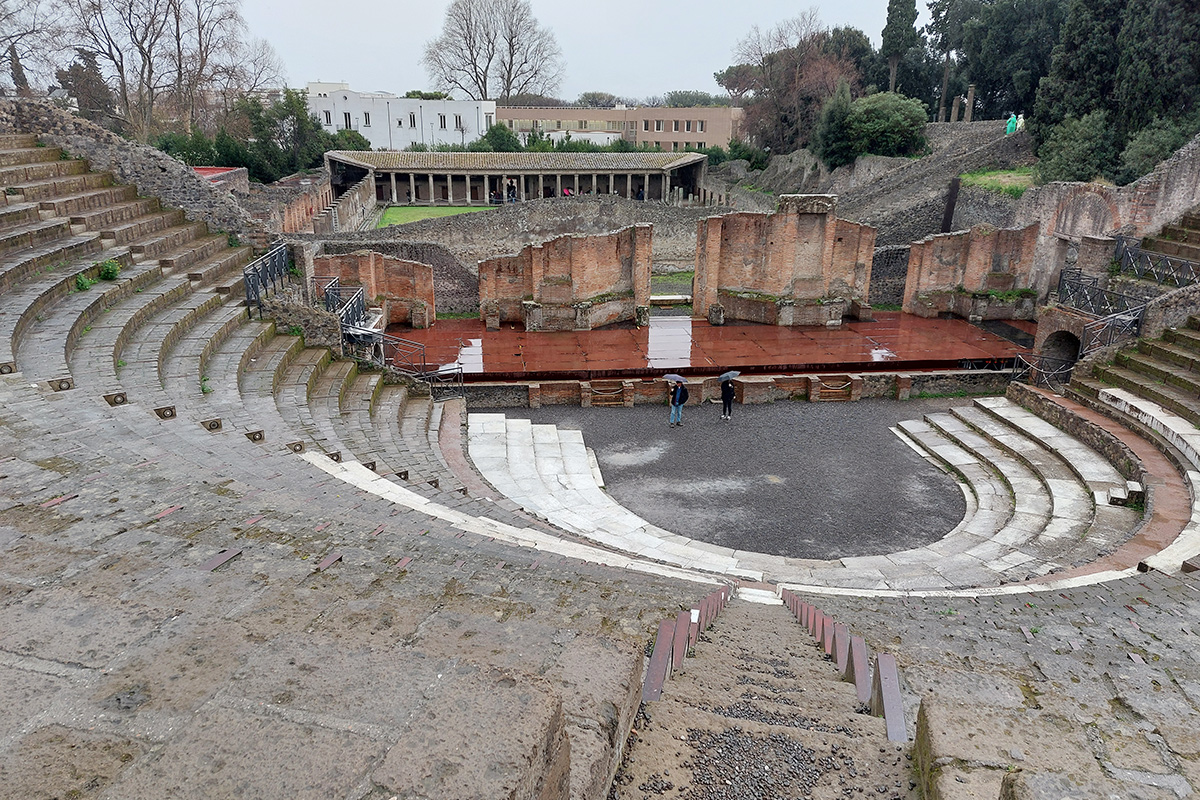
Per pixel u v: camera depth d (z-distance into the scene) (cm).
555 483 1819
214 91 7006
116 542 573
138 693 281
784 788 357
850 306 3338
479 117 9300
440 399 2350
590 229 4966
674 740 389
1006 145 4541
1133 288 2769
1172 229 2895
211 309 1933
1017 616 895
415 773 234
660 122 9575
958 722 349
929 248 3353
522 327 3142
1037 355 2698
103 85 6612
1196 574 1086
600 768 309
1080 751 332
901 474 1958
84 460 795
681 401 2272
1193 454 1645
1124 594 1012
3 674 297
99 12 5084
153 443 1012
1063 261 3278
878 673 468
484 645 383
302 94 7019
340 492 995
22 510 640
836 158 6050
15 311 1403
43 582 425
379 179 7200
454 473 1603
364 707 267
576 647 390
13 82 5006
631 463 2006
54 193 2080
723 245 3222
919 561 1460
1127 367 2186
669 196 7331
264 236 2475
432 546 680
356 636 383
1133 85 3741
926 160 5038
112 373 1310
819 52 7112
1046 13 5716
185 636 327
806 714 446
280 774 236
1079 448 1925
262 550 600
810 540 1608
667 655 502
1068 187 3162
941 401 2538
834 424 2317
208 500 698
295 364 1919
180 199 2419
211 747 250
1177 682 615
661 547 1458
